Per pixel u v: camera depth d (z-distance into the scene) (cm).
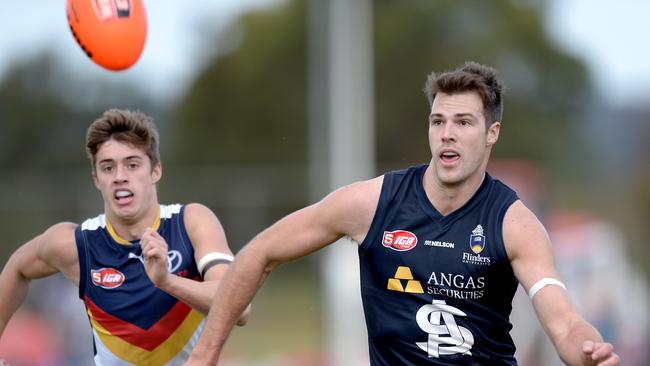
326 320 7250
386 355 2020
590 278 6122
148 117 2234
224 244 2191
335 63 6881
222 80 12794
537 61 12738
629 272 6450
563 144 12069
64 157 12162
